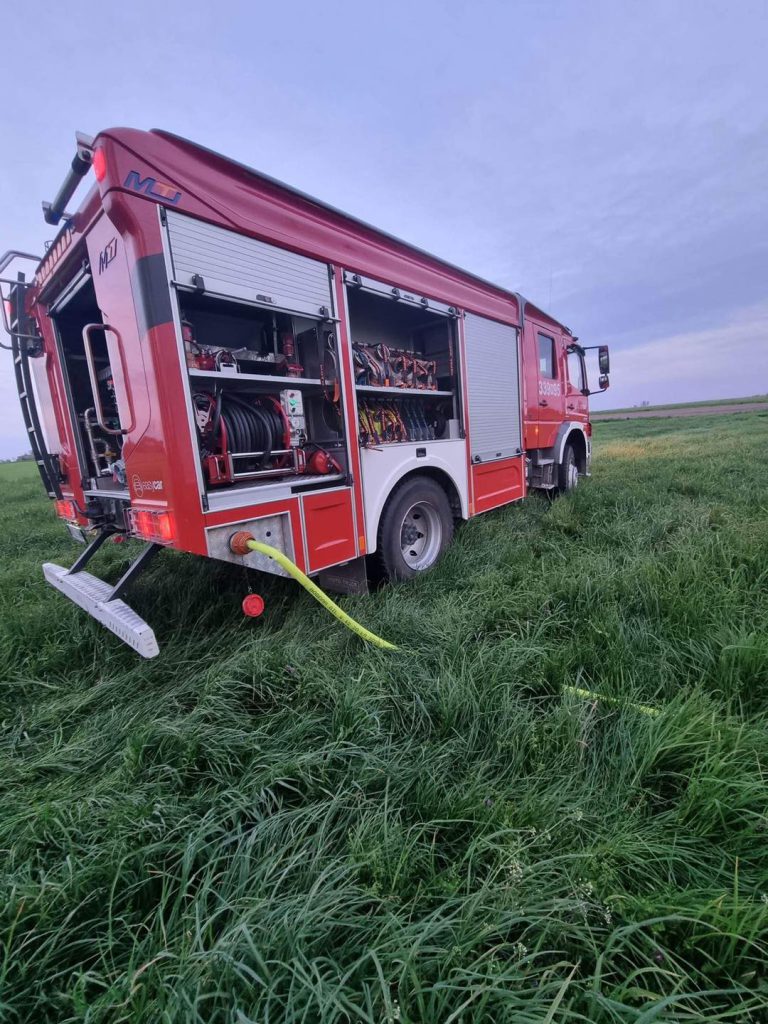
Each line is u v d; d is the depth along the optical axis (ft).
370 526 10.78
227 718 6.54
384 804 4.77
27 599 12.16
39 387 12.41
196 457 7.52
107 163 6.50
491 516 17.04
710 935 3.47
